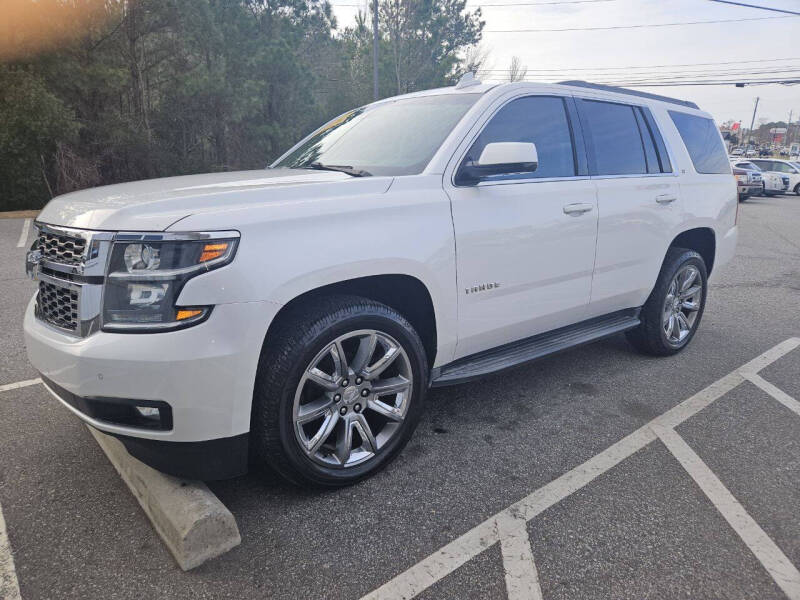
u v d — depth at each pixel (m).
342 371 2.58
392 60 28.88
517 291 3.27
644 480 2.82
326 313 2.48
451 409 3.63
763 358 4.61
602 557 2.26
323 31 26.45
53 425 3.33
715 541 2.36
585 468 2.93
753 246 11.11
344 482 2.68
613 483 2.79
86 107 19.09
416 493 2.70
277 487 2.73
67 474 2.82
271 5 22.77
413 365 2.80
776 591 2.09
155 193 2.45
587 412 3.59
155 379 2.11
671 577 2.15
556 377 4.18
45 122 16.27
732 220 4.98
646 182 4.06
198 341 2.13
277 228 2.31
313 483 2.60
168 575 2.15
